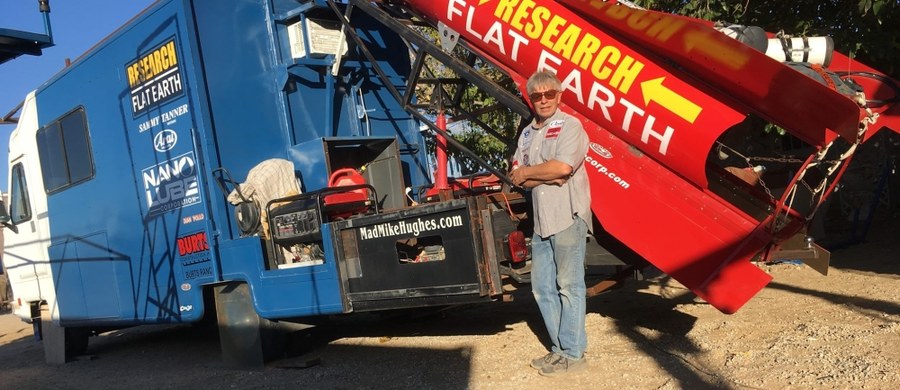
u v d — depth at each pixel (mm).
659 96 4383
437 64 8734
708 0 6805
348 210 5535
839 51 6289
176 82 6012
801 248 4516
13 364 8547
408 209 4781
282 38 6273
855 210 9000
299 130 6238
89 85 7152
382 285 4980
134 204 6738
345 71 6434
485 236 4531
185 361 6953
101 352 8453
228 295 6047
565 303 4480
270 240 5676
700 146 4258
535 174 4336
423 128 7043
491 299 4605
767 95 4016
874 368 3895
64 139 7637
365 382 5012
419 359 5453
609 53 4578
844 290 6062
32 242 8445
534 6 4883
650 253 4543
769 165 4934
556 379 4410
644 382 4160
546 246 4539
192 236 6098
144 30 6309
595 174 4715
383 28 6793
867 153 9398
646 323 5582
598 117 4715
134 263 6820
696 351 4672
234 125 6027
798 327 4965
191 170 5992
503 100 5098
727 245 4363
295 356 6066
